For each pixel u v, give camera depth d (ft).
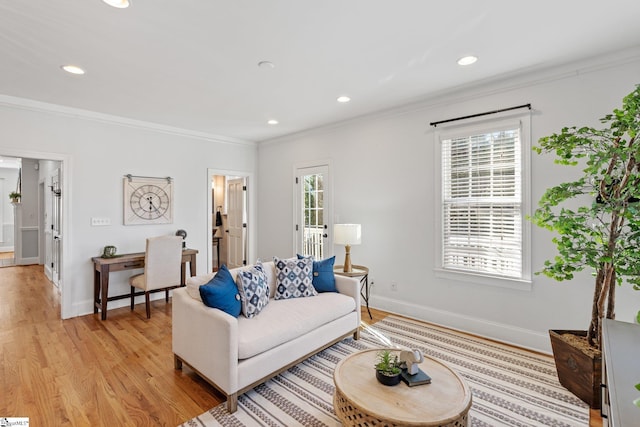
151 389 7.61
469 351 9.53
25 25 6.81
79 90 10.57
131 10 6.31
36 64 8.66
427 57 8.43
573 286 8.94
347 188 14.32
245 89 10.57
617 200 6.27
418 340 10.31
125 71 9.14
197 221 16.42
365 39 7.52
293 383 7.91
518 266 9.80
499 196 10.18
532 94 9.49
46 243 20.15
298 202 16.66
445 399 5.39
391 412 5.02
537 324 9.51
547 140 7.44
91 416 6.60
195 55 8.23
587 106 8.63
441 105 11.37
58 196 16.40
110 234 13.61
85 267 12.98
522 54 8.29
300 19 6.70
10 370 8.41
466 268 10.87
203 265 16.65
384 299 13.07
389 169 12.85
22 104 11.35
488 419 6.54
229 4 6.15
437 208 11.44
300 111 12.94
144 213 14.51
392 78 9.75
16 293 15.85
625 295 8.18
